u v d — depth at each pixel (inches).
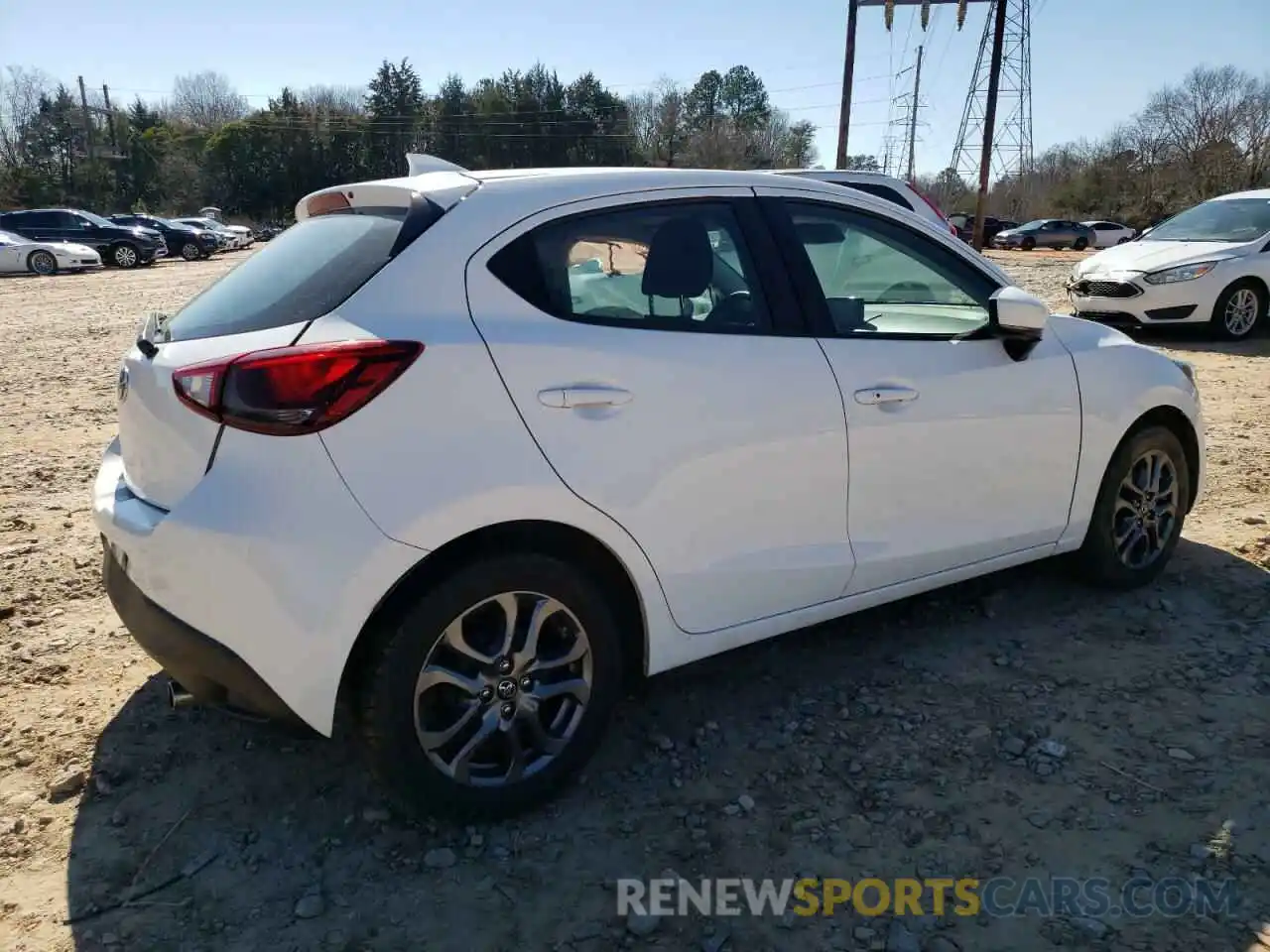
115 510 106.0
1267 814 108.0
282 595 93.2
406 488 96.0
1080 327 157.3
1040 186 2536.9
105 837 107.5
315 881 101.0
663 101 3157.0
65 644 150.6
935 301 140.5
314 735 100.4
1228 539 187.6
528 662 106.3
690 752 123.3
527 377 102.7
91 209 2475.4
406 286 101.2
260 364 93.8
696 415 112.6
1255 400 312.0
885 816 110.3
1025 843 105.2
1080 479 152.2
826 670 143.0
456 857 104.3
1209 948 90.4
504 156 2883.9
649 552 111.1
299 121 2785.4
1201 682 136.4
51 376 377.7
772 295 123.0
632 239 114.9
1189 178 2144.4
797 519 122.4
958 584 170.6
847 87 1107.3
